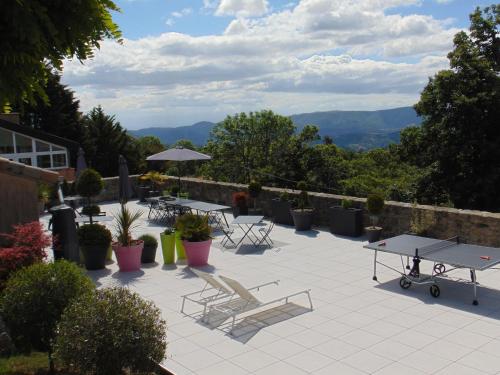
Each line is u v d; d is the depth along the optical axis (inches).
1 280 212.4
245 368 183.6
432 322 219.5
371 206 363.9
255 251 353.4
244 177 1343.5
